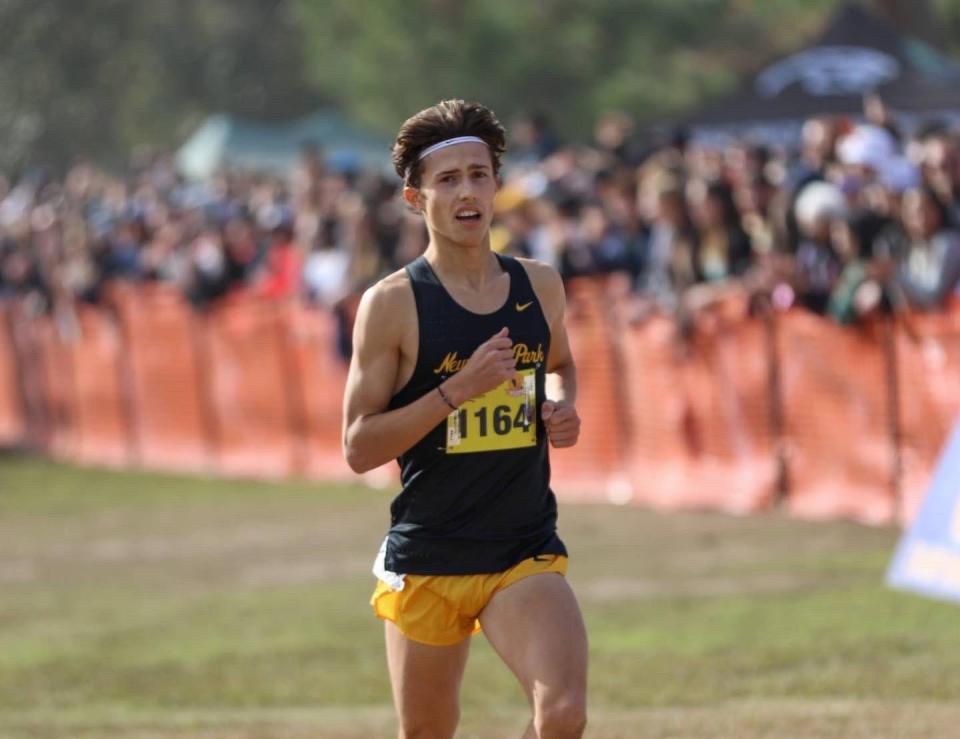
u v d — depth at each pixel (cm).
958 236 3088
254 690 2327
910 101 5144
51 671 2520
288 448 4744
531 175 4403
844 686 2109
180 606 3011
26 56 13200
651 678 2225
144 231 5672
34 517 4294
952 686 2072
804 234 3359
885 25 5372
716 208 3550
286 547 3591
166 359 5116
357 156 9019
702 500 3606
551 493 1387
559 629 1300
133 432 5284
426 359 1329
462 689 2262
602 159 4281
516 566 1336
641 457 3803
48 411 5678
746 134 5284
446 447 1325
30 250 5919
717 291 3534
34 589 3297
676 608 2667
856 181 3356
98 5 13275
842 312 3216
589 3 10250
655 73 10250
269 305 4734
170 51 13325
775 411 3444
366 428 1317
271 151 9044
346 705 2217
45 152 13100
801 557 2983
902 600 2562
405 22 10231
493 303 1342
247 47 13250
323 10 11150
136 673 2478
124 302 5241
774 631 2442
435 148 1325
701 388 3606
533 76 10062
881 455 3212
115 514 4262
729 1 10944
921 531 2636
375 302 1332
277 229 4791
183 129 13312
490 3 10112
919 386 3102
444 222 1324
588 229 3922
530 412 1346
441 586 1338
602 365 3872
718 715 1967
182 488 4634
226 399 4922
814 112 5203
